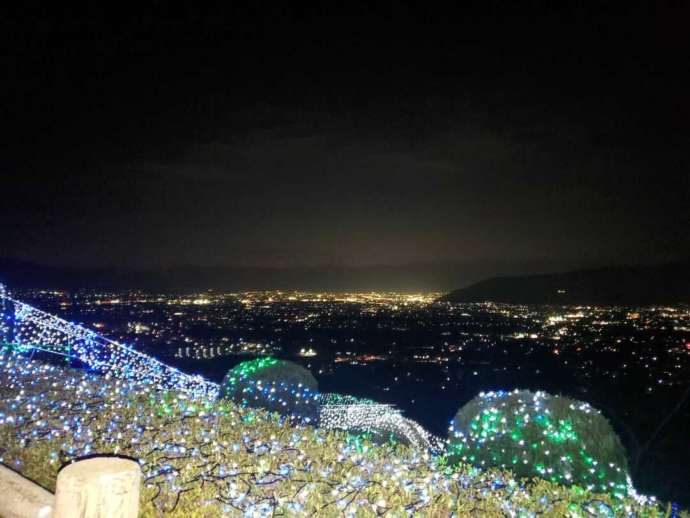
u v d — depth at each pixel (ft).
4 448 20.52
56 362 37.42
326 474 19.26
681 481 33.14
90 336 41.39
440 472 20.74
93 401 27.43
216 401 29.25
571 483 20.42
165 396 28.96
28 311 42.78
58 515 9.78
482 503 18.47
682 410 42.70
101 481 9.74
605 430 21.20
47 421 23.90
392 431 36.17
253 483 18.10
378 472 20.31
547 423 21.24
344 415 36.32
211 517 15.79
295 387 30.40
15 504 12.66
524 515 17.58
